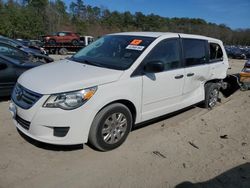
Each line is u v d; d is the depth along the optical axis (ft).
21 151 13.43
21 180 11.32
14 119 13.71
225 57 22.80
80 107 12.26
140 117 15.11
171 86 16.56
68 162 12.80
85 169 12.34
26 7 240.94
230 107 22.99
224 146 15.47
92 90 12.57
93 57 16.10
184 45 17.79
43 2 244.01
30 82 13.12
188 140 15.97
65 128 12.32
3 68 20.06
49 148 13.84
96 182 11.50
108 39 17.52
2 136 14.84
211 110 21.80
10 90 20.52
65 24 273.54
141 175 12.15
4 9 213.66
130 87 13.96
